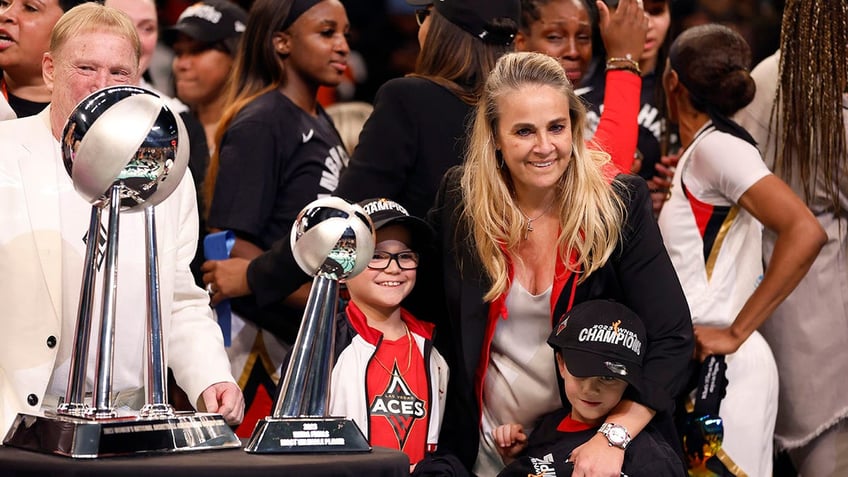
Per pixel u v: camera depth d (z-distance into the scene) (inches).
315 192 189.3
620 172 148.4
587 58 195.3
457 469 142.7
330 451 107.2
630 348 137.0
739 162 166.2
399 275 146.2
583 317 138.6
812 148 177.8
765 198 164.4
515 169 137.9
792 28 178.4
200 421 106.5
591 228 137.0
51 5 159.5
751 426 165.8
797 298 181.8
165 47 292.0
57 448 99.2
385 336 147.8
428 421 146.3
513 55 142.3
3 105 150.8
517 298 142.0
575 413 143.5
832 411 180.9
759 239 172.9
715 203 171.0
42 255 123.9
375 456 105.0
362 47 350.0
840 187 178.4
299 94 197.5
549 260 141.5
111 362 104.2
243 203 181.2
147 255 107.3
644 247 140.5
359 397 143.1
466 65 159.3
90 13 123.9
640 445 136.9
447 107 157.8
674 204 173.9
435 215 149.5
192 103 249.9
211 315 142.0
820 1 176.2
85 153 101.1
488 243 140.3
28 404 122.3
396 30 351.6
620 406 139.8
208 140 248.4
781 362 184.2
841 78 175.2
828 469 183.8
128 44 124.3
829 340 180.4
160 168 103.2
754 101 186.9
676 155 189.9
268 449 105.0
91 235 105.7
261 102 189.3
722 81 170.2
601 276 141.6
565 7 191.0
